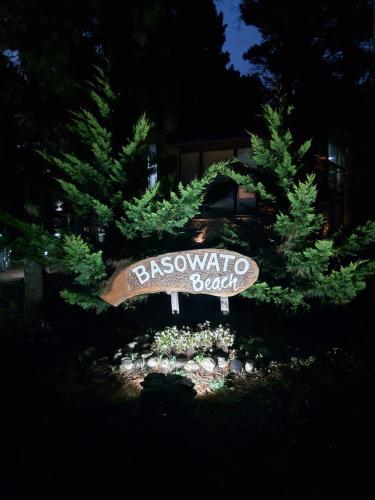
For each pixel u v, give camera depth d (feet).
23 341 24.75
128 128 28.30
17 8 26.91
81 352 22.80
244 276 23.06
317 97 49.96
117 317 27.12
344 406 16.47
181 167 50.78
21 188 31.96
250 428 15.40
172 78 47.16
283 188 25.25
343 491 12.16
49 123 29.73
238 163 27.96
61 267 26.71
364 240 23.93
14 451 13.92
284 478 12.71
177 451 13.35
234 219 28.94
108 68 27.86
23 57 28.32
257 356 20.76
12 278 49.55
